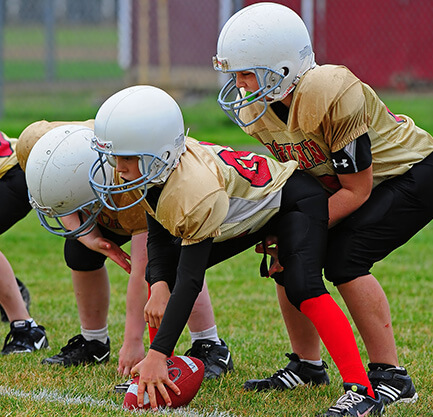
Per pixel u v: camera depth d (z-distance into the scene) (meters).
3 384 12.47
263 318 17.20
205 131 38.78
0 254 15.15
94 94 50.56
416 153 12.25
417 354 14.43
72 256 13.75
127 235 13.80
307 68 11.83
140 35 51.72
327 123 11.32
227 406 11.53
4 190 15.37
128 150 10.41
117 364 14.06
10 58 74.75
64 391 12.03
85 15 93.50
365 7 49.91
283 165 12.02
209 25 51.56
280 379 12.69
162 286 11.48
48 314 17.56
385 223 11.78
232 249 12.19
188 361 11.42
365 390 10.84
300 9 47.28
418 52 50.56
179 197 10.40
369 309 11.65
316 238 11.30
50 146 11.85
